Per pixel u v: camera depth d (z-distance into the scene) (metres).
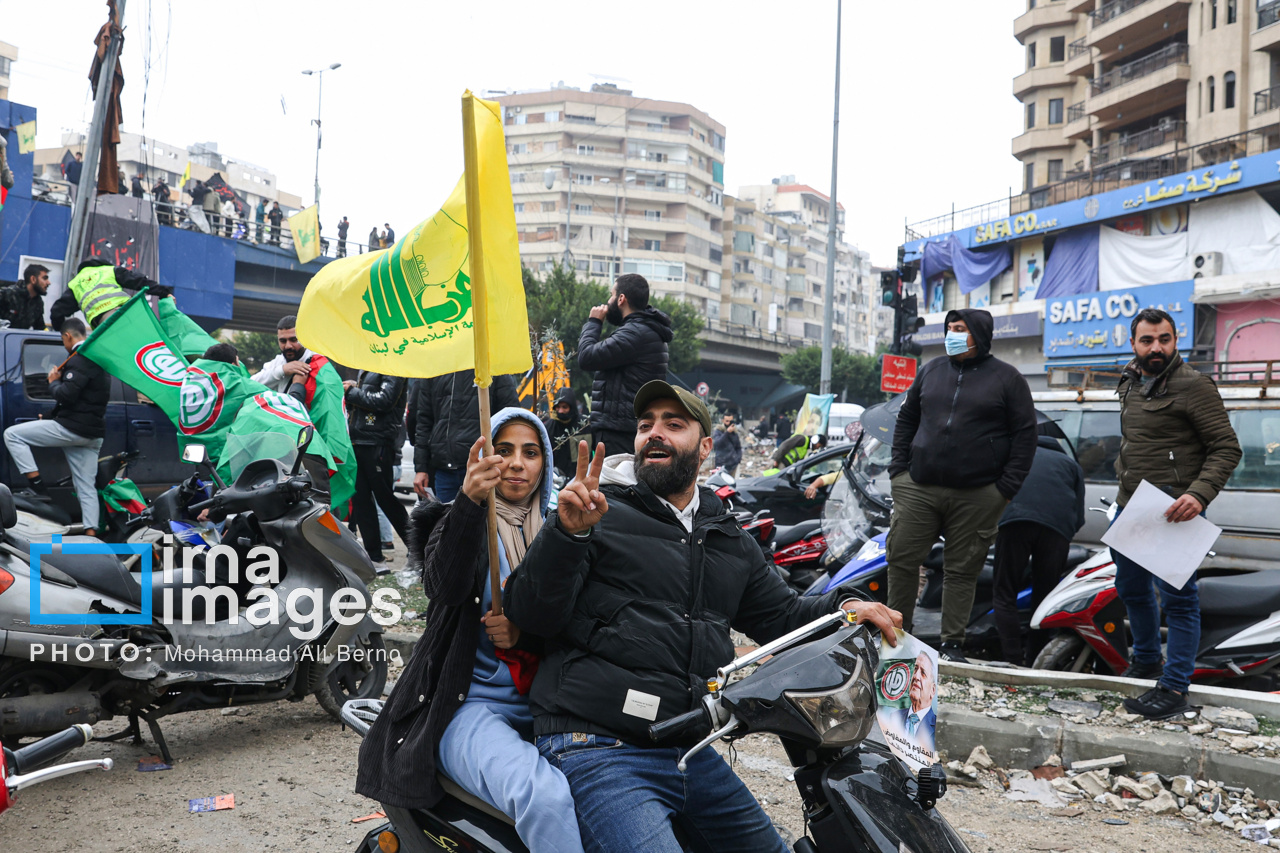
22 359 8.75
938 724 4.86
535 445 2.60
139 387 6.82
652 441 2.41
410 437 7.55
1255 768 4.25
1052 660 5.78
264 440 6.27
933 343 43.88
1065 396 8.32
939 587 6.35
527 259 103.38
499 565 2.43
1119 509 5.23
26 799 4.03
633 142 104.50
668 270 102.88
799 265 122.94
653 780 2.20
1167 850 3.80
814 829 2.10
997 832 3.96
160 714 4.43
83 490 7.97
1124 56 45.22
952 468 5.45
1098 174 38.75
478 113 2.43
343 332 2.65
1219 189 31.55
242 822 3.86
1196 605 4.94
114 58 14.23
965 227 41.72
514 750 2.18
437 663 2.35
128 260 28.42
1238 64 37.78
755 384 96.44
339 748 4.77
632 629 2.26
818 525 8.27
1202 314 31.97
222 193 38.12
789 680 2.02
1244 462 7.24
